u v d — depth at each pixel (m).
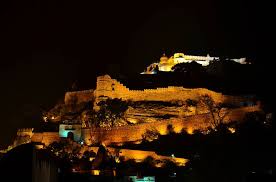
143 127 95.00
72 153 86.62
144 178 58.59
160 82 121.38
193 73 126.75
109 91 112.75
